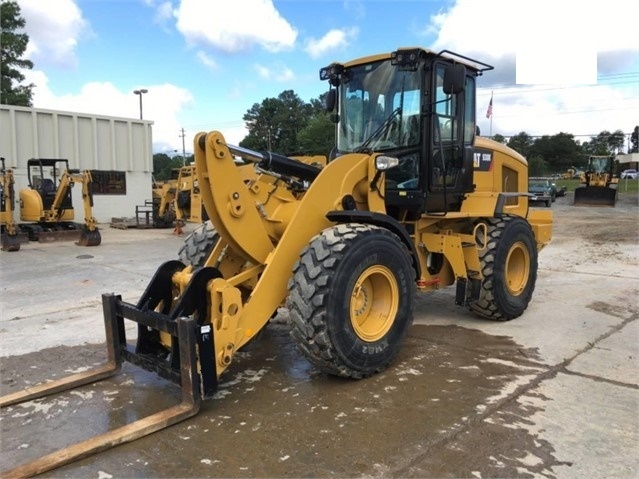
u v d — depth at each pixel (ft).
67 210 45.34
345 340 11.60
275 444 9.37
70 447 9.01
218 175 11.20
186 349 10.25
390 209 16.26
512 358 13.84
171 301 12.41
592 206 88.48
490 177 19.74
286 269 12.03
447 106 15.92
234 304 10.93
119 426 10.17
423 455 8.97
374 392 11.62
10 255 33.91
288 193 13.44
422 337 15.75
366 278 12.21
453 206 17.47
